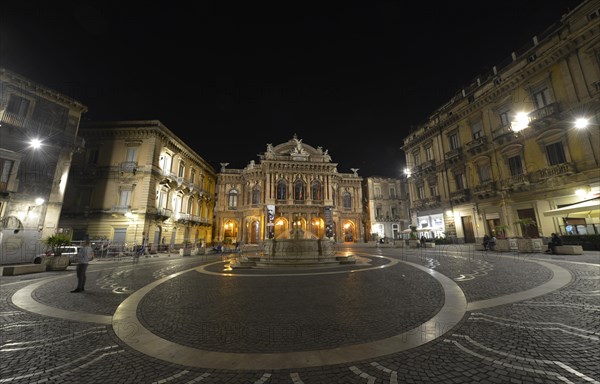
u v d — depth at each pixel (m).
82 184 28.02
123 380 3.18
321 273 10.91
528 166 20.62
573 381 2.88
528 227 20.55
